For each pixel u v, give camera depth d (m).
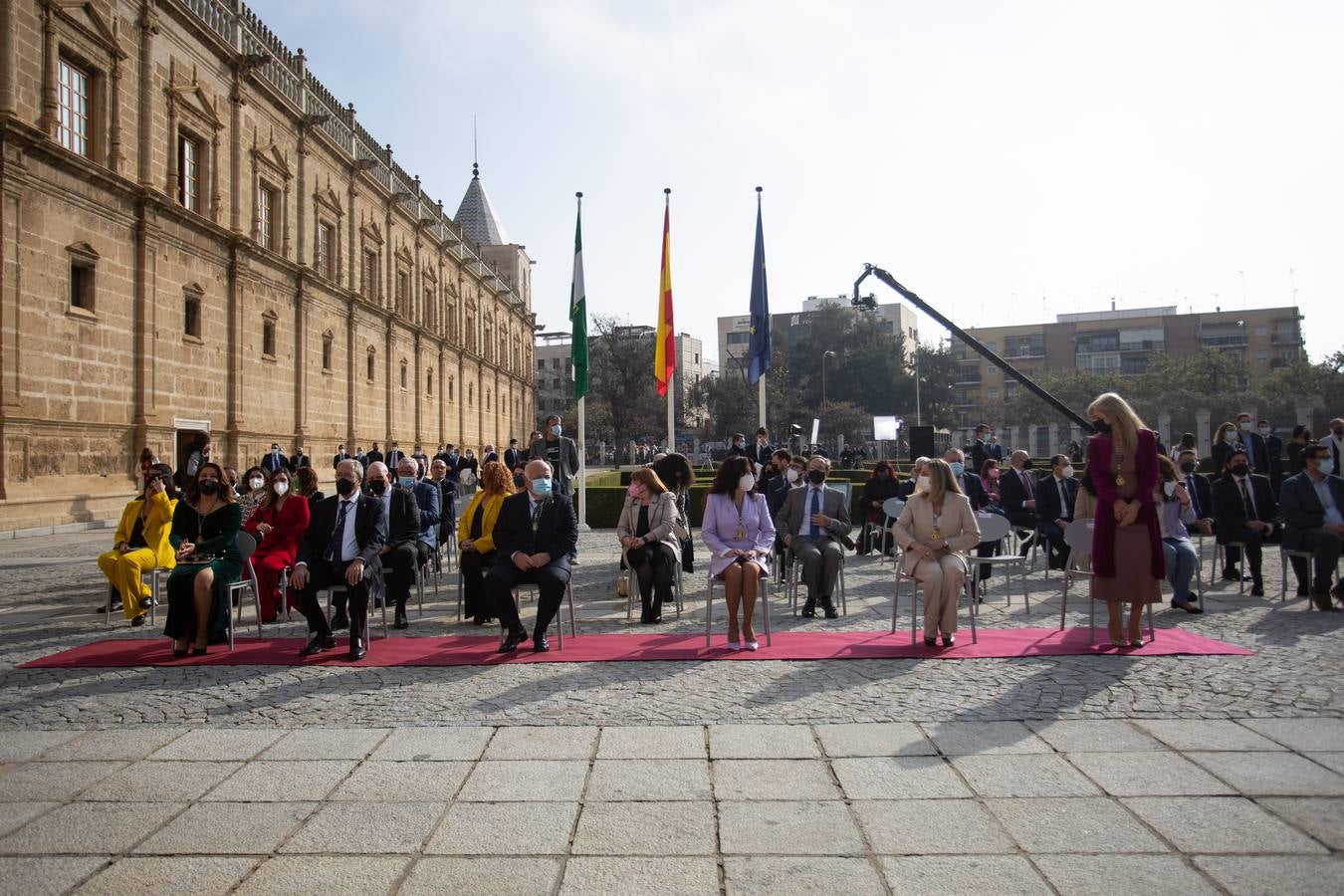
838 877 3.48
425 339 45.53
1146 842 3.77
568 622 9.38
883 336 85.38
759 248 18.83
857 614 9.67
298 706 6.06
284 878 3.52
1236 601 10.13
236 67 26.78
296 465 22.64
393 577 9.04
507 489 9.52
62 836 3.94
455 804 4.26
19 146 18.16
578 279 19.53
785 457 13.55
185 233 24.11
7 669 7.22
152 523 9.62
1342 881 3.42
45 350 19.08
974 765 4.73
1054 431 57.09
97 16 20.41
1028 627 8.66
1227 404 55.16
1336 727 5.32
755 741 5.17
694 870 3.55
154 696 6.35
